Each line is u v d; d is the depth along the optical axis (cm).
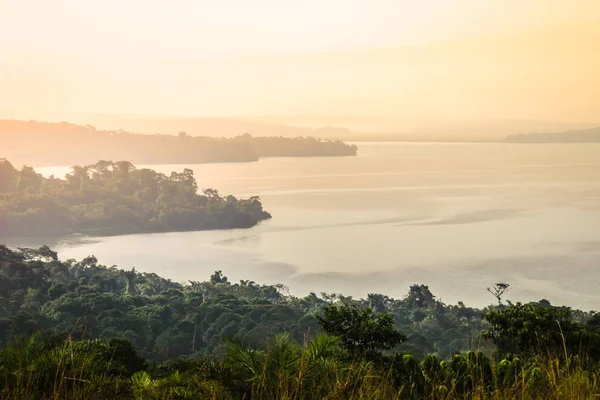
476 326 7481
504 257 15738
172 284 11188
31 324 5534
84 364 578
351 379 550
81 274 10969
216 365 612
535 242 17988
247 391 571
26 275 9031
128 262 16162
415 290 9300
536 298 11688
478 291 12400
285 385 529
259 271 14938
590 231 19950
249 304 8162
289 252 17388
